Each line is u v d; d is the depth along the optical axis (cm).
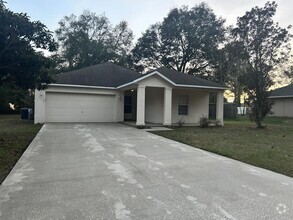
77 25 3969
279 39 3500
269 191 432
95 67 1944
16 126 1383
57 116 1611
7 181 464
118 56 3888
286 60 3541
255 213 346
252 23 3541
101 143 869
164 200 385
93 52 3806
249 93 1555
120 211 345
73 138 962
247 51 3506
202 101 1802
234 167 591
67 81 1625
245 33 3566
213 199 393
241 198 399
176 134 1141
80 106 1658
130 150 762
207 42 3566
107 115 1719
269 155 721
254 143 941
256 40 3541
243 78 1573
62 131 1155
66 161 618
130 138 991
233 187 450
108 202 374
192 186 451
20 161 613
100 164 592
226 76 3484
